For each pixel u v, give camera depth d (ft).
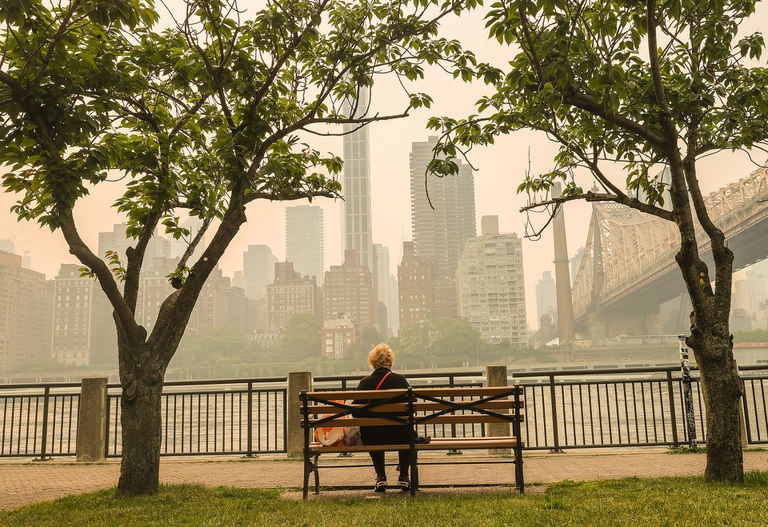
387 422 21.12
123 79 22.62
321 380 34.94
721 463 21.21
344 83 26.25
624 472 25.68
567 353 522.47
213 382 35.58
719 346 21.47
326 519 17.17
